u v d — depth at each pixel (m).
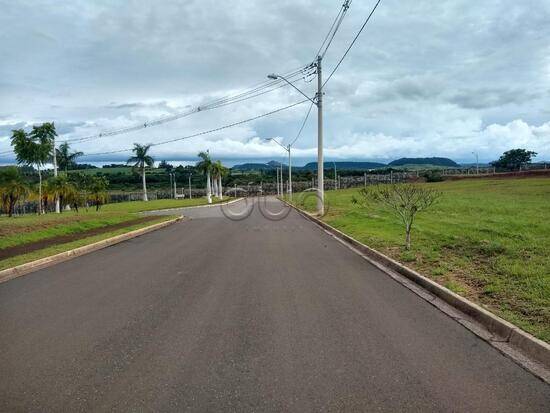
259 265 11.26
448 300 7.55
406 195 14.20
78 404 4.05
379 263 11.52
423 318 6.62
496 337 5.77
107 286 9.08
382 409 3.91
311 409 3.91
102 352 5.33
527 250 10.40
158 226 23.95
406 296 7.98
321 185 28.80
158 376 4.62
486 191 39.22
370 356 5.12
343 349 5.34
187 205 56.78
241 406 3.97
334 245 15.25
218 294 8.16
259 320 6.54
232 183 135.12
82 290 8.77
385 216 22.86
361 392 4.23
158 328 6.21
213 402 4.05
